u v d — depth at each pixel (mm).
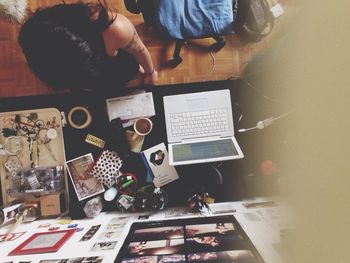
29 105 1702
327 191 672
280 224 1060
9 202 1680
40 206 1638
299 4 912
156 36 1803
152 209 1591
